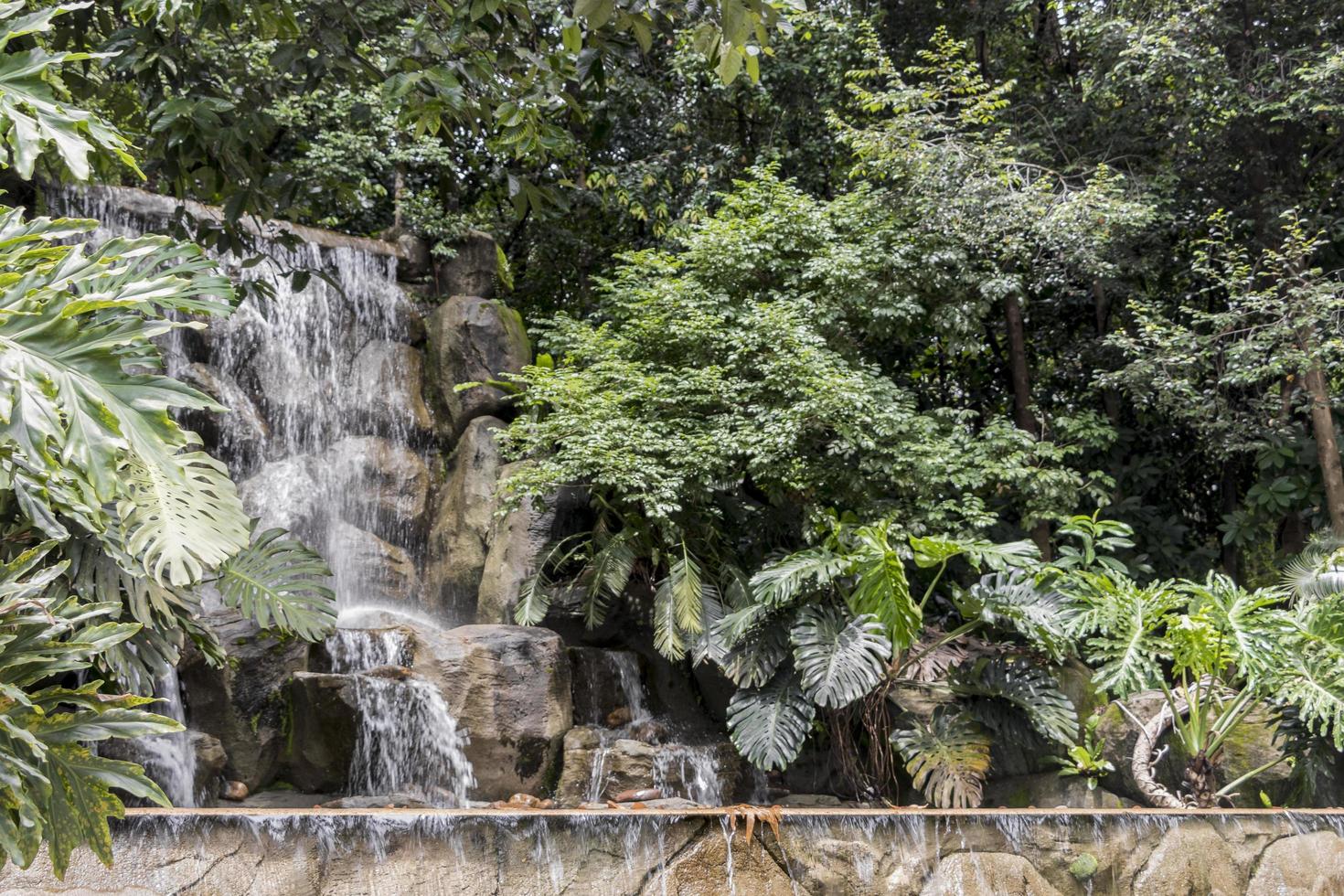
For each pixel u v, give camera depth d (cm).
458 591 1138
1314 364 1144
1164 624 990
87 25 664
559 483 1027
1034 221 1220
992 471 1141
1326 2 1245
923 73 1502
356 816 427
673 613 969
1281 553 1321
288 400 1163
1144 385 1219
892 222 1264
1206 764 838
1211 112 1248
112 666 579
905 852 553
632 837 482
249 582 739
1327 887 661
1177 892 615
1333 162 1373
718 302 1190
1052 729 862
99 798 337
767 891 506
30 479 430
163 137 645
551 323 1234
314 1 623
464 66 568
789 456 1055
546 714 893
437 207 1412
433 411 1258
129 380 307
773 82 1500
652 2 482
